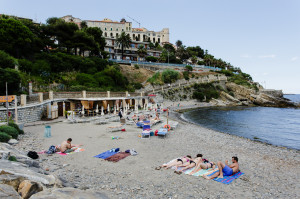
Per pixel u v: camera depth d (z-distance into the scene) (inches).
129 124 876.0
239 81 3523.6
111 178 317.7
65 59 1800.0
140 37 4532.5
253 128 1136.8
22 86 1063.6
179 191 284.4
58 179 228.8
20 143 488.1
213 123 1268.5
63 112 1017.5
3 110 684.1
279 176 378.0
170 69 2970.0
